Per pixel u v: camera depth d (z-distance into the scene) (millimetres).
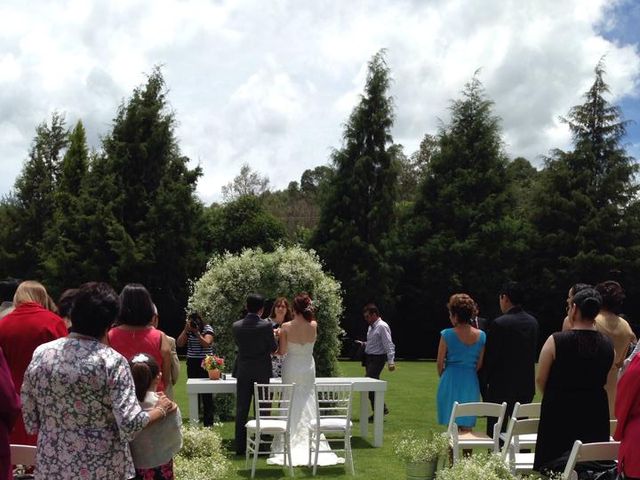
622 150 34750
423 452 6117
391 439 9828
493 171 34469
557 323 34031
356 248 33469
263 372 8531
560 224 34125
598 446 4242
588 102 35344
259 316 8648
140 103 34312
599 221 33344
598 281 32906
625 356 6266
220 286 11656
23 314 5492
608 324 6316
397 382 18078
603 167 34969
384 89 35344
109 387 3479
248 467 7953
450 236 33844
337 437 9953
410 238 34656
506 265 33781
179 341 11273
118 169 33531
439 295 33469
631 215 33906
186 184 33844
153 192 33812
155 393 4289
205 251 36344
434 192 35188
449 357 7207
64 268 32094
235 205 37344
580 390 4988
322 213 34875
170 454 4227
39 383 3488
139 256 31719
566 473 4289
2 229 40438
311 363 8664
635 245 33562
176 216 33125
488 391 7266
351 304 33250
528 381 7188
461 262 33438
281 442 8445
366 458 8516
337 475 7559
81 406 3463
